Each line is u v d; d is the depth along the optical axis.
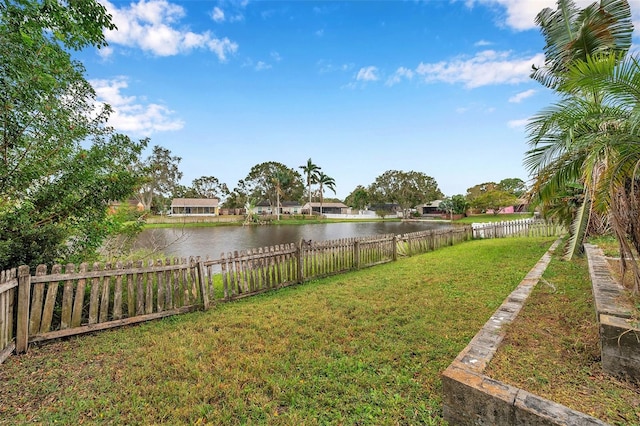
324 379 2.58
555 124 3.31
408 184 55.72
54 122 4.15
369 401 2.27
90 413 2.23
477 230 14.61
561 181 3.80
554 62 6.73
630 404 1.85
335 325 3.80
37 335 3.35
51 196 4.06
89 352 3.20
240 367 2.82
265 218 43.19
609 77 2.71
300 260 6.37
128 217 5.89
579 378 2.13
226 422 2.10
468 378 1.99
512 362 2.31
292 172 58.06
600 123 3.07
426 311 4.16
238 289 5.27
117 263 3.96
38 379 2.69
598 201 3.29
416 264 7.95
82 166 4.27
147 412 2.23
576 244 4.73
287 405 2.29
